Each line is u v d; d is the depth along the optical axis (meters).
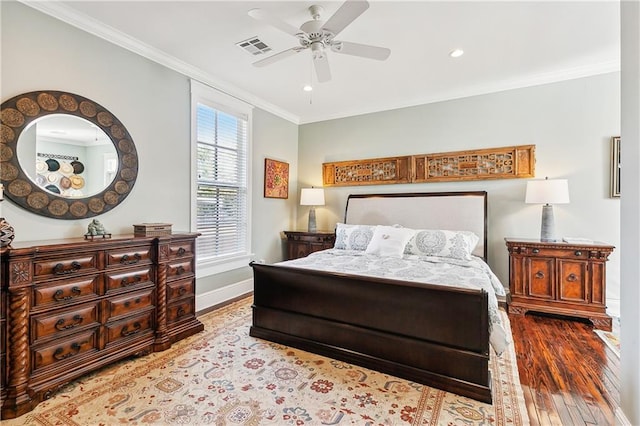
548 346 2.63
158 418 1.75
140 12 2.40
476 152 3.94
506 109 3.81
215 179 3.81
